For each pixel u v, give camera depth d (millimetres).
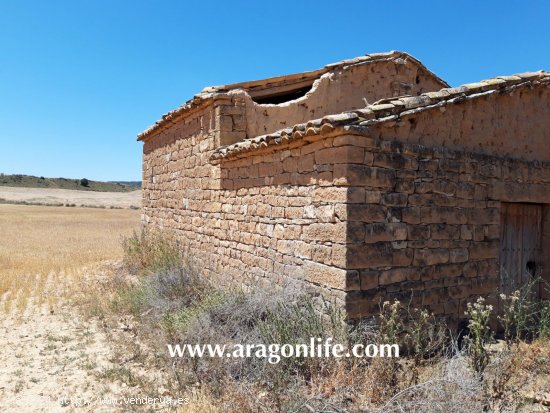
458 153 6484
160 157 13383
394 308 5105
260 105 9477
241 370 5285
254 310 6309
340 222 5512
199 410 4578
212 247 9531
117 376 5488
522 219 7582
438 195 6266
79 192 93438
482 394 4203
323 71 10359
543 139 7863
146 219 14945
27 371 5715
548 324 6723
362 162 5539
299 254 6398
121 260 14227
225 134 9133
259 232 7594
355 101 10586
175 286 8836
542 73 7551
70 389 5188
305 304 5750
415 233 6016
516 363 4863
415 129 6152
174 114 11148
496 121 7164
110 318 8023
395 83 11078
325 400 4203
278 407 4340
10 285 10891
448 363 4875
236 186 8469
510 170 7156
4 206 52562
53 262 14297
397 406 4043
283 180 6867
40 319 8125
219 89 9297
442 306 6289
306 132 5910
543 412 4301
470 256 6633
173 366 5430
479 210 6754
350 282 5434
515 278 7438
